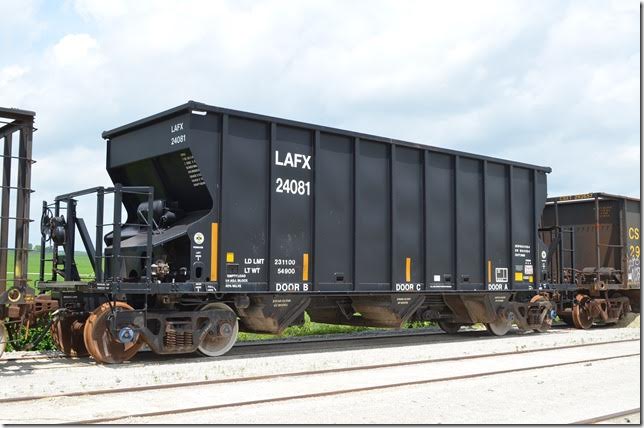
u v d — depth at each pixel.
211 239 12.45
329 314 15.91
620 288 21.53
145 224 13.31
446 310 17.44
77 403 8.37
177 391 9.20
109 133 14.32
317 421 7.47
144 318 11.80
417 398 8.86
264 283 13.07
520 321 18.11
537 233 18.58
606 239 22.19
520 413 7.98
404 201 15.49
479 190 17.19
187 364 11.76
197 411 7.96
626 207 22.00
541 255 18.69
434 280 15.90
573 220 22.98
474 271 16.86
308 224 13.78
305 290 13.58
